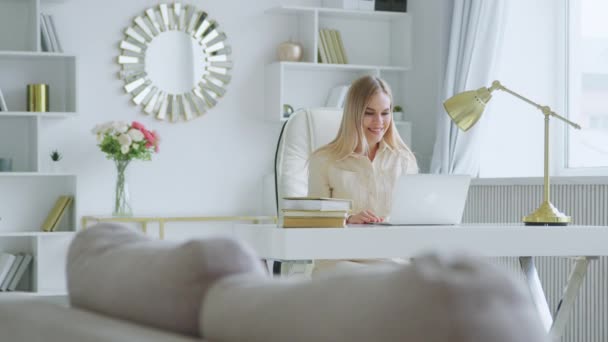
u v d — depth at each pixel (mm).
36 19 4883
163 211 5340
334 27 5746
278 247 2449
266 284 762
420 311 568
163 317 852
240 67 5508
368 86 3355
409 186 2854
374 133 3381
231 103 5484
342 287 649
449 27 5008
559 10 4754
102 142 4922
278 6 5406
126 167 5055
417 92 5668
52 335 914
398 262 2955
